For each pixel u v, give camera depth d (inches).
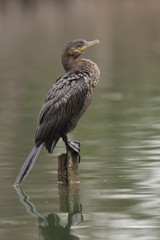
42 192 466.9
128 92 858.1
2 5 2306.8
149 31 1694.1
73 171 477.7
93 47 1422.2
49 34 1622.8
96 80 489.7
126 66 1125.1
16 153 561.6
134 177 488.4
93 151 561.6
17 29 1752.0
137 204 434.9
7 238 386.0
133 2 2513.5
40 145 466.0
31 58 1243.2
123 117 701.3
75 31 1665.8
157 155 542.0
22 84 941.2
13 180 490.0
